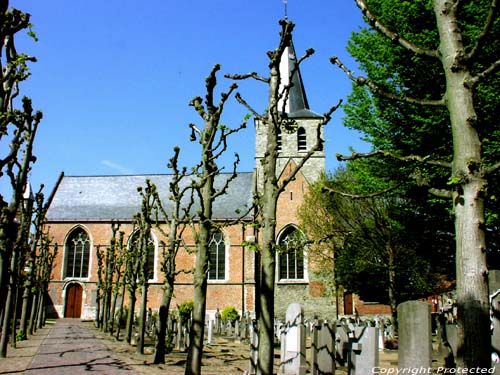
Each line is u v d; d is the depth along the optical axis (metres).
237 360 17.17
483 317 4.80
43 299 33.94
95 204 48.38
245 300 41.06
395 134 19.02
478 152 5.27
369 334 10.16
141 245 22.84
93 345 21.50
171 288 17.11
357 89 20.33
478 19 14.52
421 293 28.31
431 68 16.75
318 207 29.30
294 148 44.59
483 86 14.31
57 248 42.00
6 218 13.27
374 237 25.25
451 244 20.20
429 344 6.50
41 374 13.26
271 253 9.94
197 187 12.95
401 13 17.30
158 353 15.91
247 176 48.72
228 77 11.84
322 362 12.12
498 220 14.80
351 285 30.61
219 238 43.09
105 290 31.95
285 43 11.13
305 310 40.16
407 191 18.38
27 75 12.46
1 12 10.30
